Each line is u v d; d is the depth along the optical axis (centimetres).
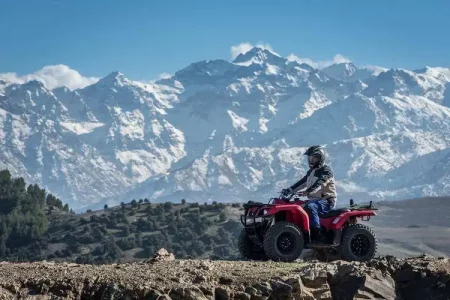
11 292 2072
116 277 2145
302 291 2158
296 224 2712
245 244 2800
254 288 2142
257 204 2761
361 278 2244
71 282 2111
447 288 2289
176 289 2088
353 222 2795
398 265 2370
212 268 2283
